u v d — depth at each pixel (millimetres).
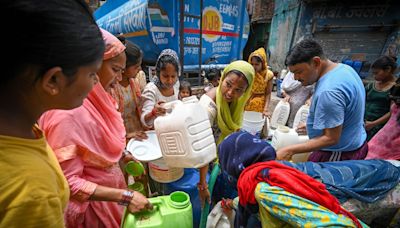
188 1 3307
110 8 5594
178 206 982
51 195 447
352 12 5188
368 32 5219
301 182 872
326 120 1332
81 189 832
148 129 1757
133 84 1927
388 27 5023
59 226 477
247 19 4414
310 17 5562
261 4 9039
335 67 1395
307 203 821
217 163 1312
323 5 5352
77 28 397
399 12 4875
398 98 1798
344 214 895
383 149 1912
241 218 1132
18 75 386
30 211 412
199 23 3576
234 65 1561
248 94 1715
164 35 3338
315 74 1415
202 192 1206
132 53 1700
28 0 339
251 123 2344
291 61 1407
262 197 869
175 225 950
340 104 1298
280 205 831
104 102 986
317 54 1357
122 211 1155
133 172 1367
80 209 938
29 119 459
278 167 949
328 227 780
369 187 1200
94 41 435
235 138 1100
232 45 4359
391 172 1269
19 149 433
